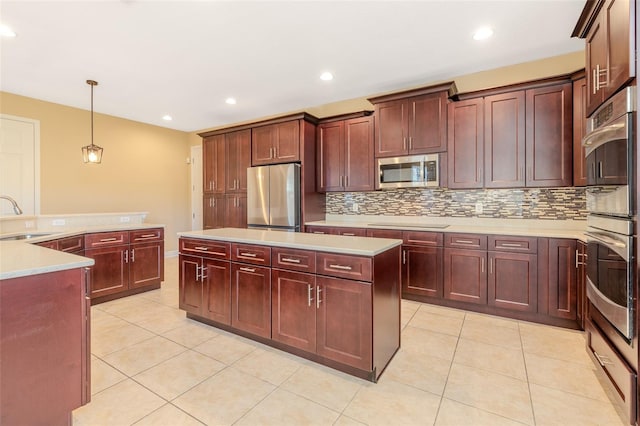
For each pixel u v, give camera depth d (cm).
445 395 177
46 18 234
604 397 174
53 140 438
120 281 347
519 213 333
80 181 468
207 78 354
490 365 208
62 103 442
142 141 552
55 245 272
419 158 352
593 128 195
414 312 307
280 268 221
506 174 309
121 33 256
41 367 139
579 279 257
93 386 185
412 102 356
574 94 279
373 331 185
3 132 393
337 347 197
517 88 302
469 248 305
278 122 441
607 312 176
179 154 615
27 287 135
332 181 428
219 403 170
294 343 216
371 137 394
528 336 253
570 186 285
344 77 356
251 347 234
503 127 309
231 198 497
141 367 206
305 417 159
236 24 245
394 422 155
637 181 147
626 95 151
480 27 254
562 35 268
